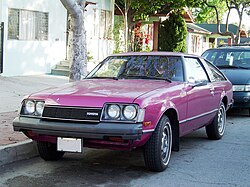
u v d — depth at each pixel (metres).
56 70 17.62
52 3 17.73
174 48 23.25
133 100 5.33
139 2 21.50
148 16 24.27
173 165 6.38
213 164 6.50
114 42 22.39
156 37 26.42
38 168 6.07
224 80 8.90
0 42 15.48
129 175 5.82
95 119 5.28
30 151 6.63
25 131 5.70
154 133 5.65
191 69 7.29
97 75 7.13
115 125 5.20
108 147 5.40
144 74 6.90
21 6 16.23
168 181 5.59
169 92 6.02
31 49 16.88
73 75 9.43
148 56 7.28
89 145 5.43
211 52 12.91
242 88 10.79
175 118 6.23
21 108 5.78
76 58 9.42
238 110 12.38
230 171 6.13
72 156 6.81
